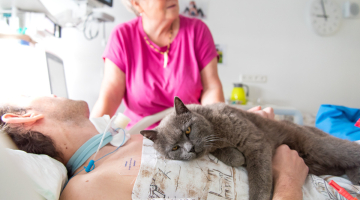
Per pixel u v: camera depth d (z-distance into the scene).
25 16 1.67
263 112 1.32
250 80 3.43
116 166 0.81
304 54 3.52
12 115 0.85
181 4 3.21
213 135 0.94
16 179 0.47
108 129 0.99
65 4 2.75
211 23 3.30
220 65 3.37
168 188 0.74
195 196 0.75
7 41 1.39
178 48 1.61
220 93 1.63
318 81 3.58
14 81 1.34
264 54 3.44
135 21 1.65
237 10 3.34
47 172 0.71
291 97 3.55
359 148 1.04
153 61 1.60
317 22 3.45
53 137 0.87
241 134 0.93
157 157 0.84
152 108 1.67
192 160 0.87
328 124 1.46
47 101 0.96
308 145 1.09
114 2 3.00
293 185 0.81
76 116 0.99
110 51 1.59
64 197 0.72
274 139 1.10
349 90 3.65
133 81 1.60
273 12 3.41
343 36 3.58
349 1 3.55
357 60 3.62
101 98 1.52
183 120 0.95
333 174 1.08
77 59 2.93
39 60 1.45
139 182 0.73
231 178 0.85
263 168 0.86
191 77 1.59
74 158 0.87
